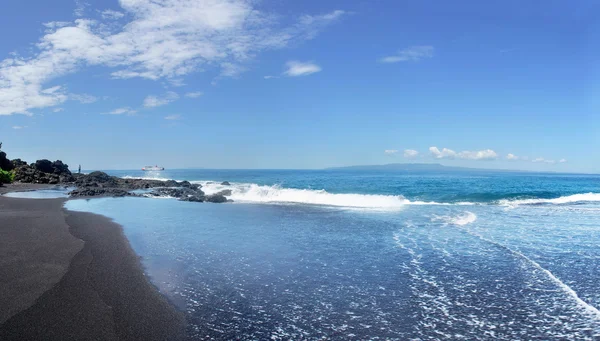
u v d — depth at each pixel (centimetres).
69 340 563
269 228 1603
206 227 1606
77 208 2211
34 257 1002
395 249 1233
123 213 2047
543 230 1609
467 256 1147
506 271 993
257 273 952
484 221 1859
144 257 1076
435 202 2812
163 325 637
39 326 604
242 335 614
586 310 738
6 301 700
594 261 1103
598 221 1870
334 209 2338
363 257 1124
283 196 3053
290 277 924
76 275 868
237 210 2247
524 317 704
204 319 671
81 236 1319
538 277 945
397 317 699
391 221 1834
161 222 1734
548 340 612
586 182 6362
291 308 732
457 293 829
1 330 583
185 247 1216
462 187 4494
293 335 619
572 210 2353
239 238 1377
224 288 836
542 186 4934
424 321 683
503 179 7575
